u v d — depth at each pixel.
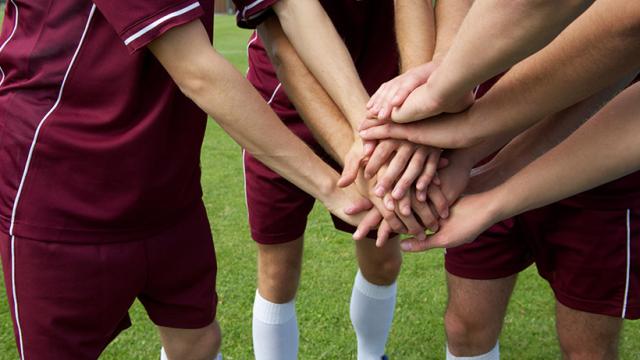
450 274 2.43
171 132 1.92
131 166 1.86
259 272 2.82
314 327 3.35
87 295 1.92
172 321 2.16
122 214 1.90
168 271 2.07
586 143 1.73
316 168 1.91
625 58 1.48
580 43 1.52
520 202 1.81
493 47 1.40
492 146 1.88
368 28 2.48
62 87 1.79
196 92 1.72
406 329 3.35
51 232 1.86
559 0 1.27
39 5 1.77
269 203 2.68
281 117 2.67
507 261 2.34
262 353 2.88
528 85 1.64
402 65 2.10
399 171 1.85
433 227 1.91
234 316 3.44
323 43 2.01
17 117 1.83
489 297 2.37
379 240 1.98
